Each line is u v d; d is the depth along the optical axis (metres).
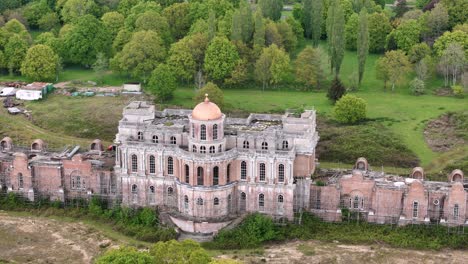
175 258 174.75
